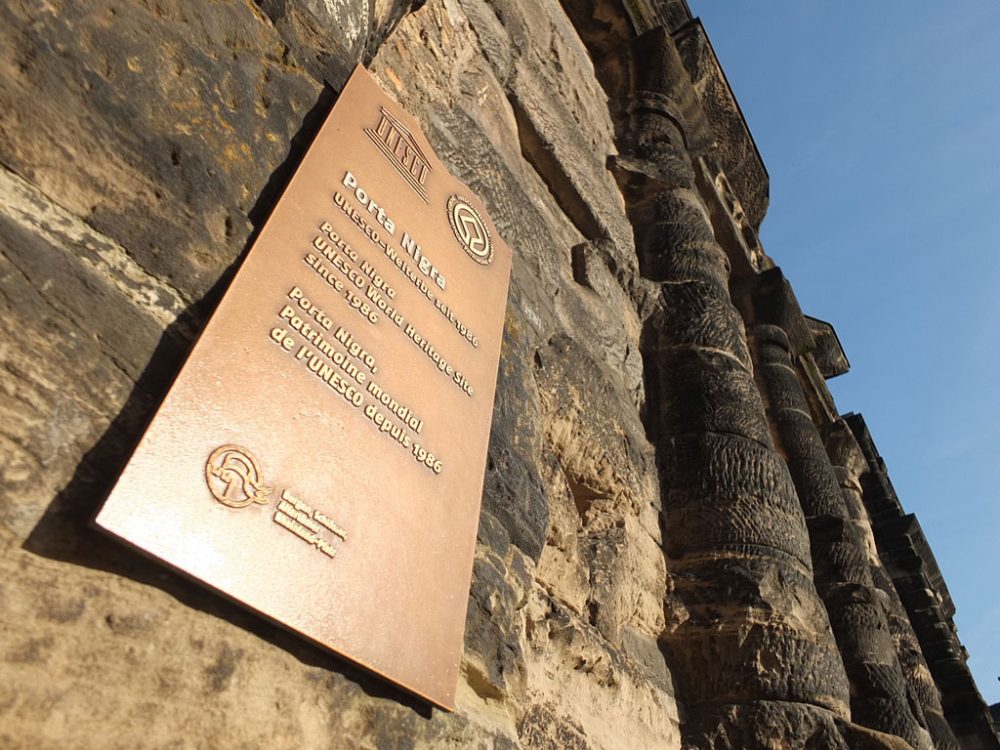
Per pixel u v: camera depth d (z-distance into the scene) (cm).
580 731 387
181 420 174
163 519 161
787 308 1177
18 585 141
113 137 197
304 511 196
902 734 716
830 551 888
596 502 514
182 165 214
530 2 774
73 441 160
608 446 520
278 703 176
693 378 702
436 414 268
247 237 225
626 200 867
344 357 233
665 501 623
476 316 327
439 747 220
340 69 303
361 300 253
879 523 1761
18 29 181
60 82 188
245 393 192
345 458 216
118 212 192
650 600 545
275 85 263
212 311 202
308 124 272
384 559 217
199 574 164
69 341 167
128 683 148
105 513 151
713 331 742
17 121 175
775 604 554
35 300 164
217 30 246
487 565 295
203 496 171
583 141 771
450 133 475
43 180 178
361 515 214
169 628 160
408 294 282
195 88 228
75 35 195
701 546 587
